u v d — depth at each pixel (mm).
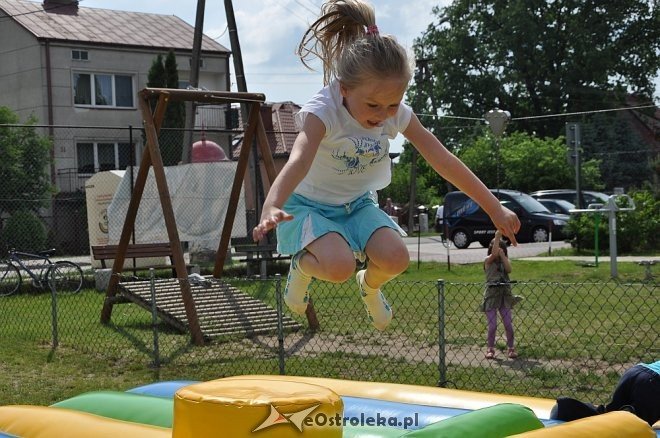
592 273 17578
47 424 4812
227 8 21266
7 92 30688
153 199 17109
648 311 12250
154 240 17172
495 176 43812
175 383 6520
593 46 50094
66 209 26969
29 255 17297
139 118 31438
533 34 50156
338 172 3594
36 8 31516
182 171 17500
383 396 5930
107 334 11820
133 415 5184
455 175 3646
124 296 12594
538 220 27406
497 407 4305
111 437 4426
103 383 9023
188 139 20578
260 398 3340
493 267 9484
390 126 3629
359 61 3332
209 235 17750
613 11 50312
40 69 29609
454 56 52812
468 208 26844
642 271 17688
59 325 12664
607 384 8141
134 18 33844
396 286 16062
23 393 8594
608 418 4215
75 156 30078
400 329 11461
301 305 3768
